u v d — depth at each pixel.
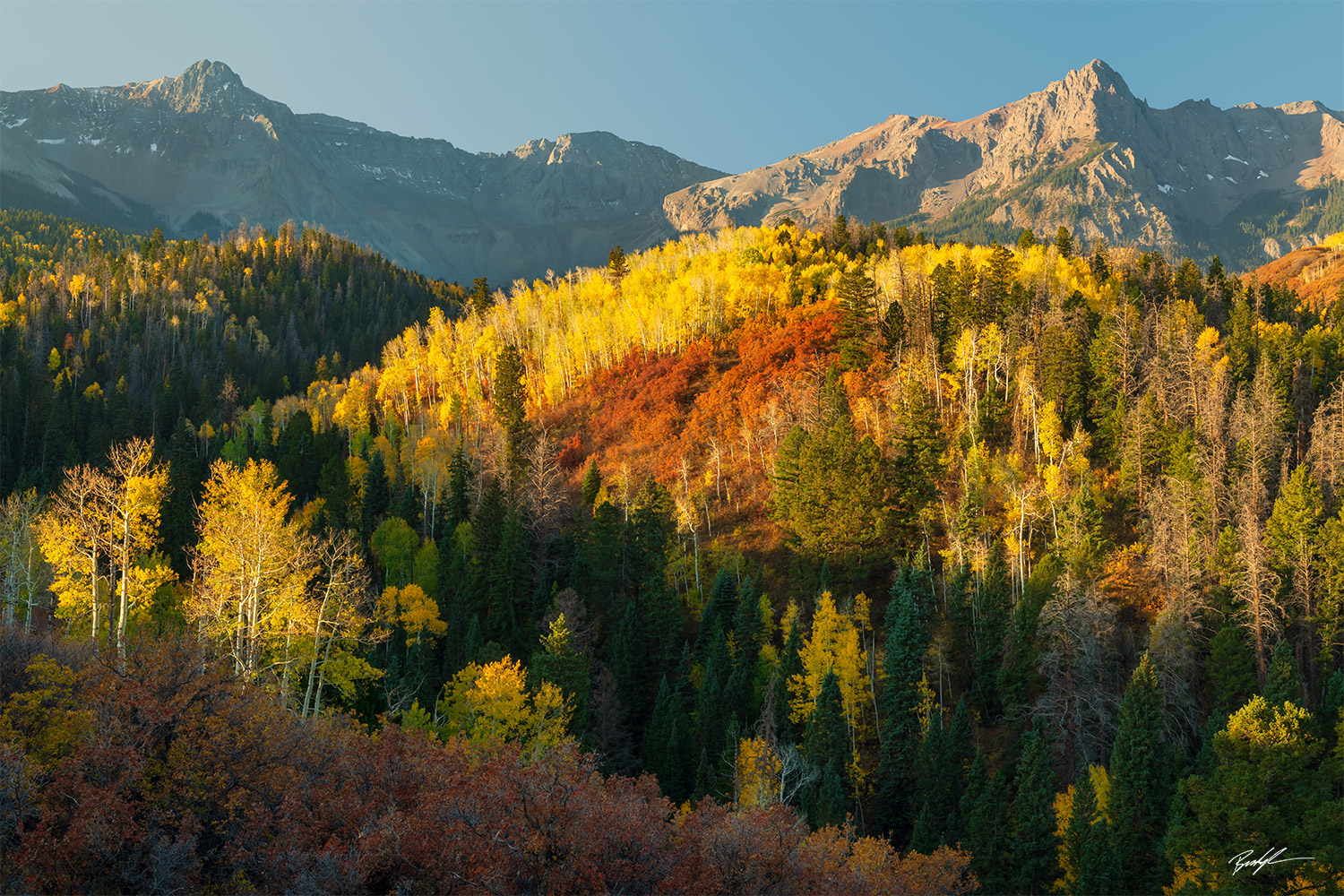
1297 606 54.75
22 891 19.80
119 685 24.11
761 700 60.62
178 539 75.44
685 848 26.75
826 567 71.56
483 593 74.06
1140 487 69.31
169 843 21.45
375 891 23.56
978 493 73.06
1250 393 77.00
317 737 27.94
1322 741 36.56
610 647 68.75
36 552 56.88
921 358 96.06
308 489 103.19
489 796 24.39
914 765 52.50
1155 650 50.16
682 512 84.69
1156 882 40.72
